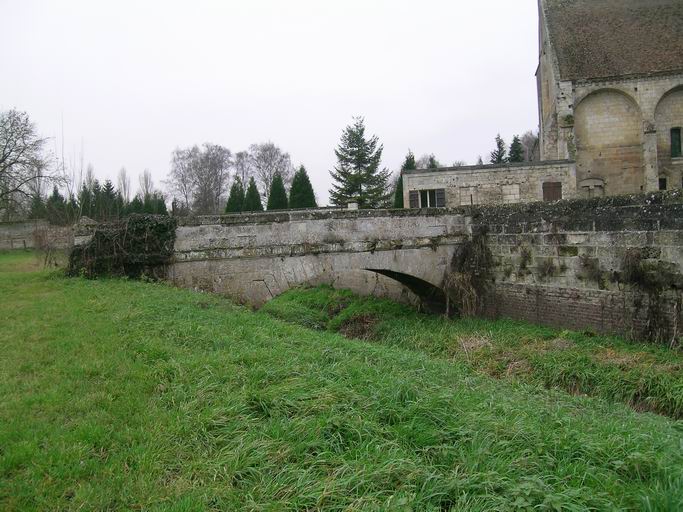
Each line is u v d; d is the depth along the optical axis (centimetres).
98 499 342
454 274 1456
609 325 1141
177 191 6781
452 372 863
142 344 646
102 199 3853
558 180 2191
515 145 5897
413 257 1420
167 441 418
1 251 2827
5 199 3328
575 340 1139
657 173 2517
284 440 422
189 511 329
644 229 1061
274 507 337
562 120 2519
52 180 3291
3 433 414
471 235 1491
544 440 471
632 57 2555
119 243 1168
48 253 1692
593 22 2744
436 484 369
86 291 993
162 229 1154
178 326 739
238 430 440
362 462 394
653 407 834
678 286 998
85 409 467
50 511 329
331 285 1878
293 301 1755
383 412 499
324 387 538
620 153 2594
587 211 1186
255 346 691
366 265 1342
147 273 1157
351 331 1477
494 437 466
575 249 1216
